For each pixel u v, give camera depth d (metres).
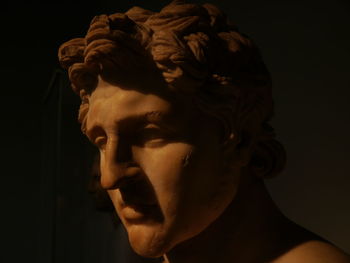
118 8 1.89
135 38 0.75
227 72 0.79
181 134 0.76
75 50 0.80
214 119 0.79
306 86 1.41
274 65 1.46
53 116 1.90
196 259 0.86
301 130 1.41
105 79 0.77
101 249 1.69
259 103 0.82
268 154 0.87
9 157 2.37
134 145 0.77
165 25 0.76
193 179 0.77
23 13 2.37
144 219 0.77
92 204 1.76
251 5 1.50
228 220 0.85
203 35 0.76
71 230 1.77
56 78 1.74
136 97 0.75
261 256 0.84
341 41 1.37
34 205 2.37
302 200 1.39
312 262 0.79
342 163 1.34
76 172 1.75
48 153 2.08
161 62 0.74
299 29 1.43
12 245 2.34
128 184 0.76
